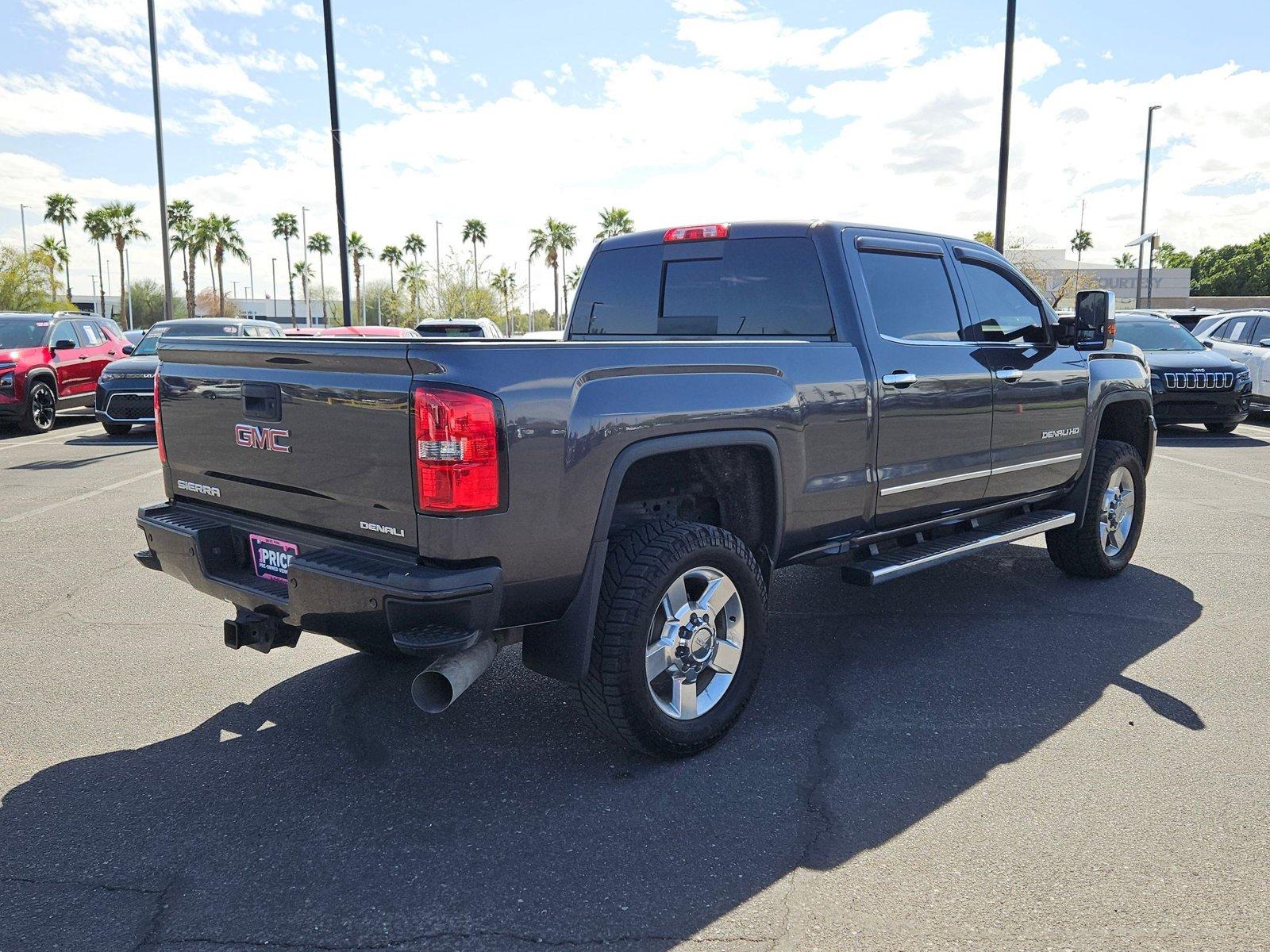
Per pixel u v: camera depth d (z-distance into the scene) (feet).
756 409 11.69
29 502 28.04
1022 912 8.34
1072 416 17.56
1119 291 260.21
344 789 10.74
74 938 8.05
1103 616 16.94
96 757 11.57
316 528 10.72
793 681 13.96
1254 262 342.85
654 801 10.41
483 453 9.29
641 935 8.07
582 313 16.85
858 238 14.08
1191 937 7.97
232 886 8.82
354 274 292.20
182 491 12.73
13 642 15.80
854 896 8.60
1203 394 41.96
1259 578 19.48
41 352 47.70
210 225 244.01
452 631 9.37
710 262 15.07
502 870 9.06
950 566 20.63
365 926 8.22
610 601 10.59
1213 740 11.85
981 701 13.16
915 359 14.23
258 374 11.00
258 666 14.67
